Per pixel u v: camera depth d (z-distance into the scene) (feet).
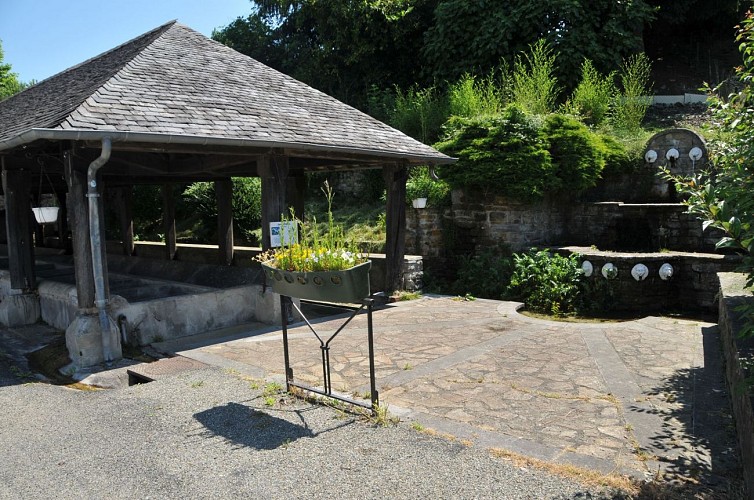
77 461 11.86
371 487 10.07
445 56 53.42
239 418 13.79
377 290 33.37
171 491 10.34
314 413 13.91
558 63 48.57
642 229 34.58
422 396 14.93
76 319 20.61
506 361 18.20
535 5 48.67
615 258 29.99
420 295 32.71
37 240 55.47
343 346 20.83
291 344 21.36
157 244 46.32
